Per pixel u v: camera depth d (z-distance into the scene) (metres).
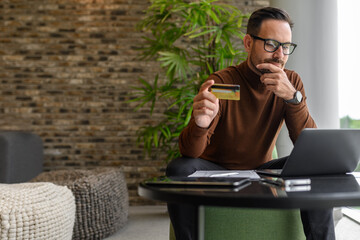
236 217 1.72
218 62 3.60
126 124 4.41
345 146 1.37
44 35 4.44
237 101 2.02
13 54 4.43
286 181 1.25
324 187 1.16
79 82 4.43
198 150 1.72
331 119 3.48
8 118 4.42
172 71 3.79
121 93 4.42
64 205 2.26
